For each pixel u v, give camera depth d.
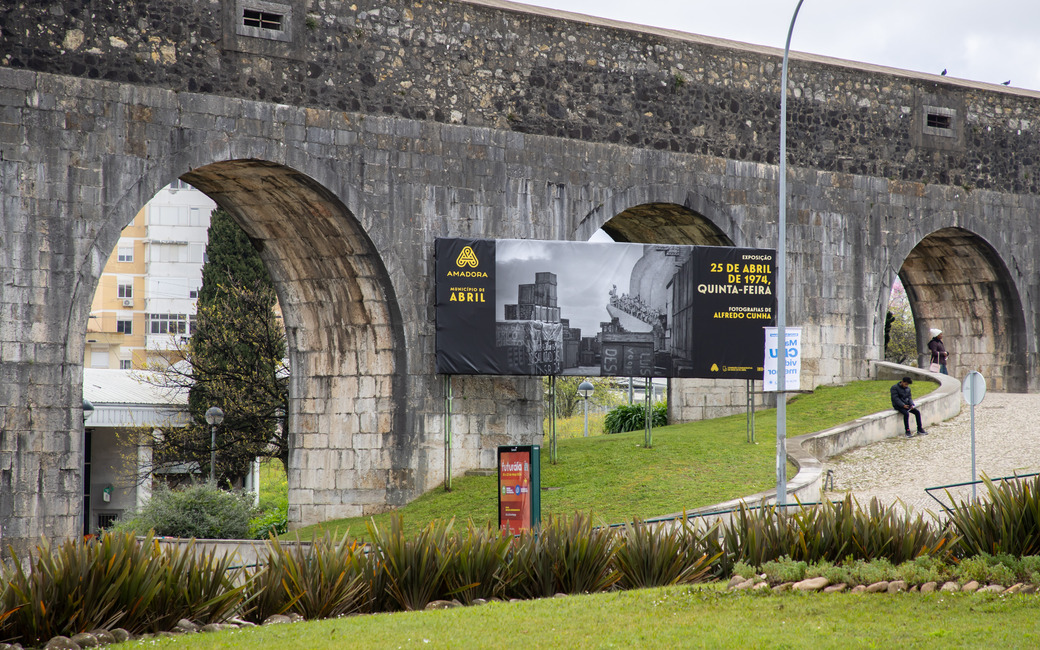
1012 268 38.03
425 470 28.78
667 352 30.00
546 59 30.69
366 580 15.12
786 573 14.48
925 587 13.79
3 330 24.31
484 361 28.83
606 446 31.11
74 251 24.98
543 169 30.44
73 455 24.69
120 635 13.27
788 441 28.69
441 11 29.42
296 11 27.62
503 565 15.59
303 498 30.47
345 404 29.94
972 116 37.53
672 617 13.00
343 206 27.98
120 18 25.70
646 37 32.16
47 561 13.70
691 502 24.62
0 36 24.62
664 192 32.12
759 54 33.91
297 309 30.91
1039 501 15.12
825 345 34.88
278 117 27.27
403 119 28.81
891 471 26.95
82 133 25.19
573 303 29.45
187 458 41.44
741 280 30.56
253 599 14.61
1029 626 11.85
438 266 28.62
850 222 35.25
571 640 12.09
